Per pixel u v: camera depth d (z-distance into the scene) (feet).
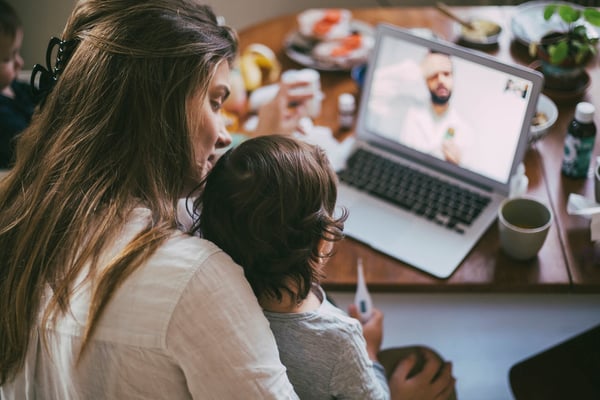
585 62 5.39
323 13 6.28
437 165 4.95
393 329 6.68
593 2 6.89
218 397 2.63
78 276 2.73
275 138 3.06
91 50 2.72
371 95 5.10
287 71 5.88
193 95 2.76
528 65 5.65
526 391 4.46
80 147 2.69
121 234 2.68
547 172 4.89
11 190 2.91
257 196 2.88
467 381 6.28
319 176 2.99
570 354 4.67
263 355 2.66
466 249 4.43
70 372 2.78
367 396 3.28
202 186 3.10
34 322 2.80
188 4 2.91
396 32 4.89
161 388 2.71
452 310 6.82
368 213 4.70
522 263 4.35
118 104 2.68
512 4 7.61
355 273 4.38
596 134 4.94
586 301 6.84
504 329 6.64
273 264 2.98
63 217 2.68
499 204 4.68
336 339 3.15
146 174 2.72
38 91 3.12
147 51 2.67
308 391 3.27
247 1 8.25
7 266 2.83
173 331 2.58
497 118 4.62
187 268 2.60
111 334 2.63
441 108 4.83
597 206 4.47
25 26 8.11
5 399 3.02
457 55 4.66
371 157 5.09
